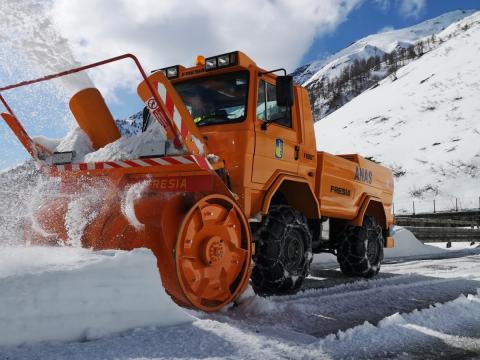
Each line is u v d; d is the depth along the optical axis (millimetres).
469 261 8539
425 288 5074
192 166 3484
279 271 4363
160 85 3641
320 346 2717
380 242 6594
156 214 3383
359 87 162125
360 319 3570
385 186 7211
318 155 5328
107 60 3332
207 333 2779
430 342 2928
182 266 3305
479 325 3383
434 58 103875
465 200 48719
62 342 2490
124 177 3805
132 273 2797
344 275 6473
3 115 4098
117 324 2695
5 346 2340
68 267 2600
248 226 3797
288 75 4266
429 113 76812
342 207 5777
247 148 4211
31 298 2436
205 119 4551
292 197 5020
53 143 4391
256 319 3424
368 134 78250
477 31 107000
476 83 79750
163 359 2332
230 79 4520
